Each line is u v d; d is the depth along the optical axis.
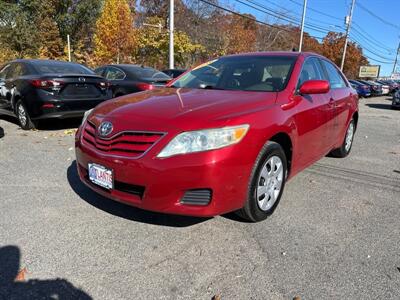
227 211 2.94
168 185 2.74
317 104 4.15
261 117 3.10
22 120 7.32
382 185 4.68
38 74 6.96
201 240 3.04
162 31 30.94
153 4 42.78
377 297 2.40
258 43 47.47
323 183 4.66
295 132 3.59
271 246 2.99
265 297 2.36
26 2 34.09
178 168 2.71
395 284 2.54
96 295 2.34
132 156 2.85
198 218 3.43
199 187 2.75
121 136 2.96
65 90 6.86
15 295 2.31
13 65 7.82
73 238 3.01
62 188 4.07
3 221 3.26
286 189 4.37
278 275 2.60
